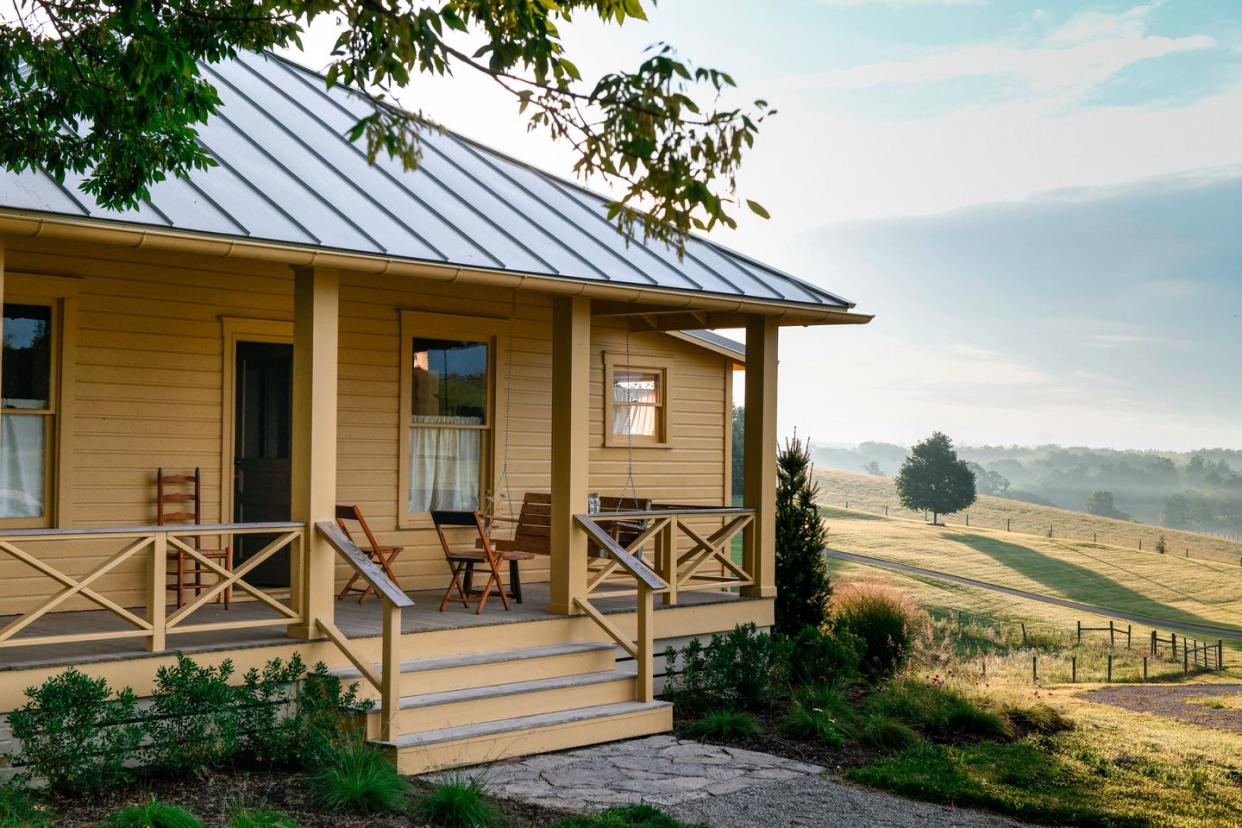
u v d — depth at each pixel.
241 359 10.72
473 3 6.27
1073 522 115.38
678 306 11.35
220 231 7.83
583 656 9.84
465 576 11.00
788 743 9.48
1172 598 51.47
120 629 8.60
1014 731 10.70
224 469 10.40
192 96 7.06
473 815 6.69
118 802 6.75
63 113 6.98
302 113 11.80
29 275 9.25
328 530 8.43
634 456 14.30
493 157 13.66
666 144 5.69
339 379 11.32
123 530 7.55
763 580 11.91
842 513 86.00
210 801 6.83
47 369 9.46
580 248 10.88
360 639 8.61
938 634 34.47
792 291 12.12
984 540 69.06
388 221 9.47
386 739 7.99
